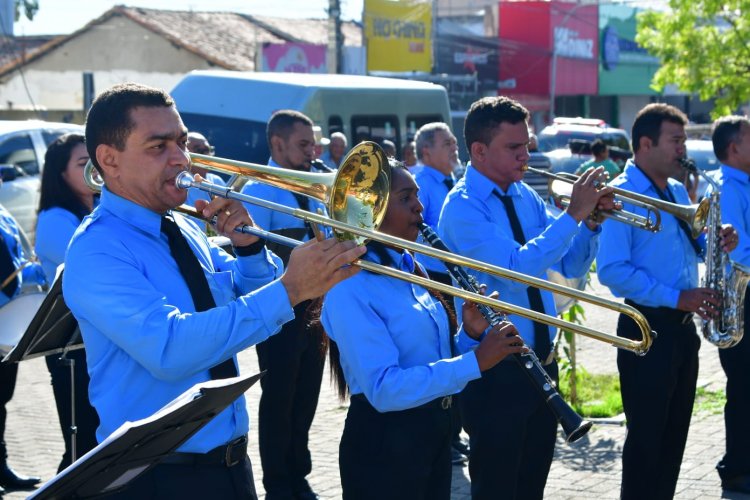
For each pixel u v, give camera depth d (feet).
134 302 9.26
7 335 15.23
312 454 21.06
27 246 20.51
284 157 20.21
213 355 9.13
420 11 90.89
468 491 18.80
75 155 16.96
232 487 9.94
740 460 18.45
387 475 11.98
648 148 16.81
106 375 9.80
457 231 14.53
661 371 15.92
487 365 11.51
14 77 97.91
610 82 123.24
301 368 18.25
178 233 10.09
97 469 8.28
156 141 9.61
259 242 10.66
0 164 39.19
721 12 77.15
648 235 16.35
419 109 45.55
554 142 74.02
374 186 10.55
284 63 81.25
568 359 24.50
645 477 16.16
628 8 125.29
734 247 16.81
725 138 19.15
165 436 8.50
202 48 94.79
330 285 9.37
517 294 14.15
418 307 12.24
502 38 110.11
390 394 11.48
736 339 16.94
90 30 96.17
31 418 24.07
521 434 13.80
